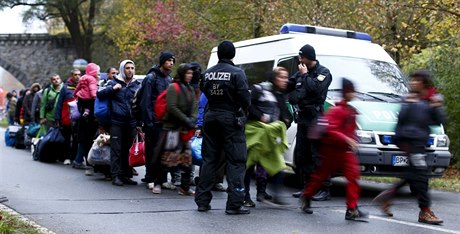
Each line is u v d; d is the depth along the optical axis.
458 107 15.08
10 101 26.48
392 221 7.77
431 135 9.89
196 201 8.14
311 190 8.06
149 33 31.36
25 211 7.73
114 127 10.38
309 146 9.05
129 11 38.50
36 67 61.03
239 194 7.89
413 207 9.05
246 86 7.74
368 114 9.60
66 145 13.90
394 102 10.09
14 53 61.31
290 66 10.68
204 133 8.11
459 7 14.23
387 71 10.83
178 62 28.02
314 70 8.95
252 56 11.95
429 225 7.57
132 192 9.68
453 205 9.50
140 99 9.64
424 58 16.16
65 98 13.73
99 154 10.80
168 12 29.91
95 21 54.69
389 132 9.50
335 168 7.83
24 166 13.21
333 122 7.58
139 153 10.05
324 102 9.31
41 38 60.53
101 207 8.22
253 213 8.07
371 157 9.30
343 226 7.33
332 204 9.06
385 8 16.77
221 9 23.58
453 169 15.05
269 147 8.20
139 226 7.05
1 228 6.19
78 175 11.75
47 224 7.00
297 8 19.31
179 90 9.18
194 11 25.56
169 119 9.27
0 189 9.59
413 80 7.70
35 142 14.56
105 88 10.39
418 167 7.64
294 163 10.19
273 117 8.30
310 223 7.47
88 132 12.28
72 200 8.72
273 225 7.29
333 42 11.02
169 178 11.48
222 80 7.76
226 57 7.93
